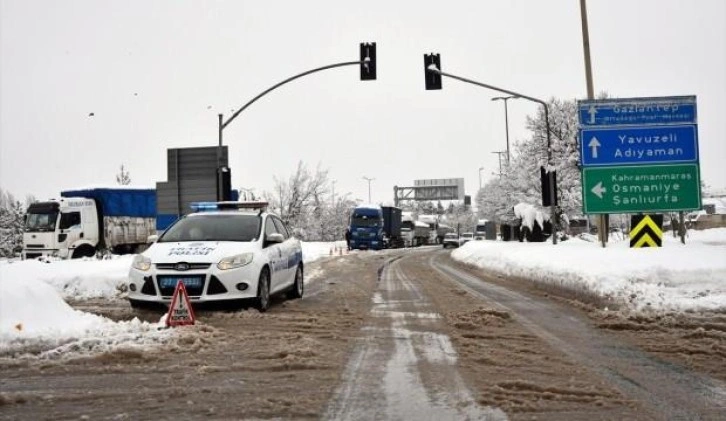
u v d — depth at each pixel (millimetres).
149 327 7961
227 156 21453
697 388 5438
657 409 4832
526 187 36406
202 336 7449
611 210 17203
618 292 10625
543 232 34281
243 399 5051
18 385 5473
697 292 10461
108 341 7055
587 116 17375
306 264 24094
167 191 21641
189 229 11047
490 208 51062
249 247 10133
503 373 5930
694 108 17188
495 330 8312
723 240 20656
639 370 6082
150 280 9570
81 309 10422
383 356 6652
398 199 92500
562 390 5336
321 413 4711
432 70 22562
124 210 32625
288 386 5441
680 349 7031
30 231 29203
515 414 4711
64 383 5527
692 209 17094
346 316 9562
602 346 7238
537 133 35875
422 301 11562
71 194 31547
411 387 5426
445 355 6719
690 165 17141
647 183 17188
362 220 48000
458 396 5156
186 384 5492
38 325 7574
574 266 13281
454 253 35125
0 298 7555
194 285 9398
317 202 58000
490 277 17656
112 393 5211
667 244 17266
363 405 4910
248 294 9617
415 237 70375
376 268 22391
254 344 7168
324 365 6203
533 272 15703
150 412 4727
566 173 34031
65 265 16375
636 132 17281
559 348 7117
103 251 30875
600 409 4832
